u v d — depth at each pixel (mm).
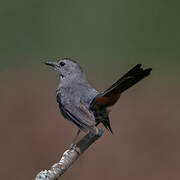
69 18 21422
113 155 13180
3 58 20234
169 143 13938
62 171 6309
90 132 7715
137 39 22188
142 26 22312
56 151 13266
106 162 12836
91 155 13086
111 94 7867
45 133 14164
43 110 15773
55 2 21281
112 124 15031
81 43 21469
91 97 8523
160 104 16719
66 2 21344
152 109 16359
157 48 22094
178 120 15500
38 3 21094
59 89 9125
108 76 19469
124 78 7523
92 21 21719
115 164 12805
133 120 15398
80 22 21672
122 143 13820
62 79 9438
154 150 13547
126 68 20578
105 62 20891
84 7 21766
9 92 17375
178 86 18438
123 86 7703
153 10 22516
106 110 8180
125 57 21359
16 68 19672
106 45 21844
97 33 21734
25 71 19406
